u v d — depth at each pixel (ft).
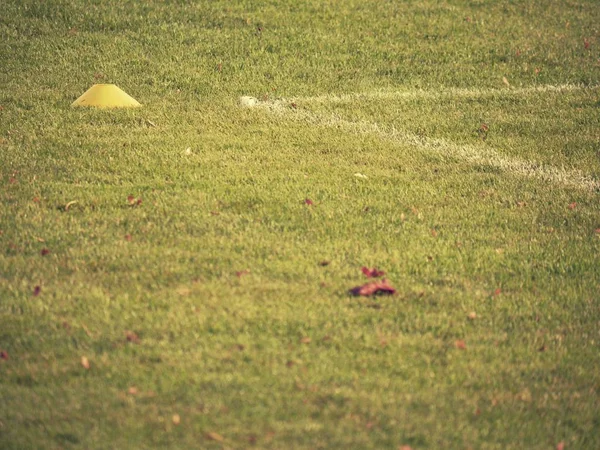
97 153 88.07
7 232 66.49
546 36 149.79
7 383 45.93
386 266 63.00
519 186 85.15
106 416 42.88
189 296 56.34
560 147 99.76
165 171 83.05
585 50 143.23
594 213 77.87
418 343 51.55
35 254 62.80
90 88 110.22
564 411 45.60
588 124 108.17
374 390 46.09
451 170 89.45
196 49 134.51
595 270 64.85
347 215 73.46
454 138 102.01
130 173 82.33
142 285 57.98
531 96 120.37
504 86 126.21
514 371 49.16
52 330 51.60
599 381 48.85
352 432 42.11
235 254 63.62
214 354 49.03
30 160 84.99
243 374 47.06
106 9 148.87
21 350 49.29
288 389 45.68
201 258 62.59
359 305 56.24
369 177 85.05
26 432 41.32
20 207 72.08
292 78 126.00
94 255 62.69
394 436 41.91
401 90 122.93
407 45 142.10
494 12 162.50
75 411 43.27
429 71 131.64
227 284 58.34
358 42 142.00
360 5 160.04
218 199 75.77
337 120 106.63
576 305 58.54
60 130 95.66
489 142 100.94
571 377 49.11
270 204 75.15
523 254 67.36
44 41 134.31
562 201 81.05
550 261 66.08
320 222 71.51
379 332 52.49
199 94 116.06
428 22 153.28
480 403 45.75
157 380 46.29
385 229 70.95
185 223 69.77
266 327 52.54
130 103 107.76
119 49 132.77
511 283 61.57
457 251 66.80
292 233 68.54
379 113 110.73
